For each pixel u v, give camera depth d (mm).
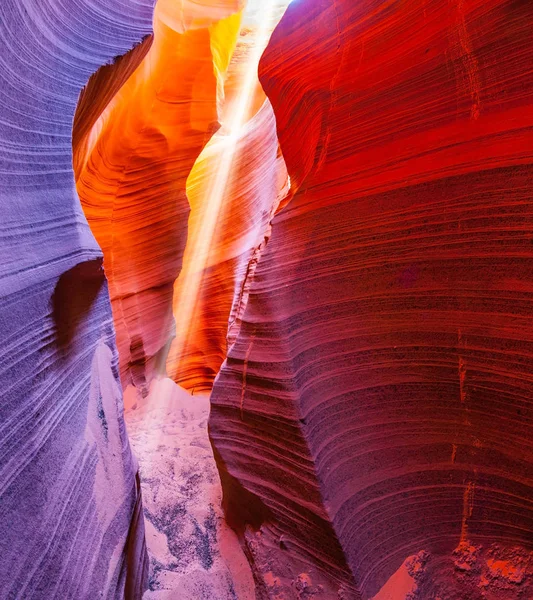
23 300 1312
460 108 2256
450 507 2129
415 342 2289
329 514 2275
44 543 1177
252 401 2797
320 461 2408
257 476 2736
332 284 2678
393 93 2592
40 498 1220
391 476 2277
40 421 1323
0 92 1380
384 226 2473
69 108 1897
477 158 2115
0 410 1101
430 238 2264
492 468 2018
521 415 1929
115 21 2455
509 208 1981
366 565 2232
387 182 2498
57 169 1755
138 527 2334
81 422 1681
